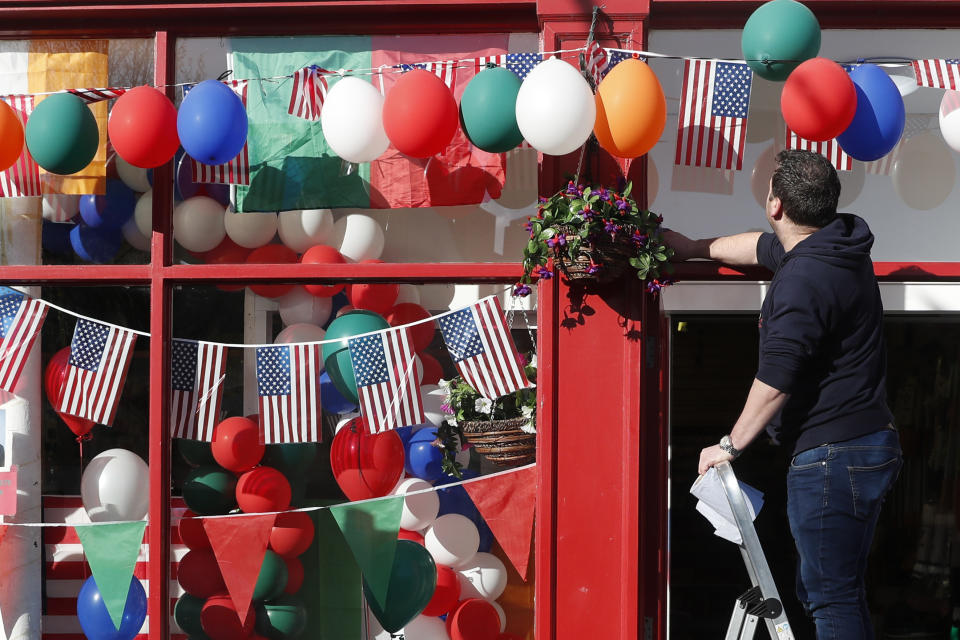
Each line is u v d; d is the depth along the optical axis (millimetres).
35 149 12773
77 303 14633
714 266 13633
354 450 14094
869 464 10789
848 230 11227
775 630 10344
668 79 14031
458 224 14234
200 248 14453
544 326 13609
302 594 14297
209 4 14062
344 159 13891
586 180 13734
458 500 14211
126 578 14055
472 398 13977
